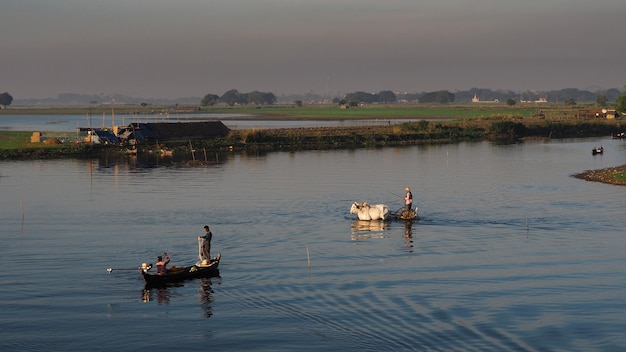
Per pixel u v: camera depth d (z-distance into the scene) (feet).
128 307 114.32
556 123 606.96
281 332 101.24
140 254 149.59
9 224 183.52
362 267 137.18
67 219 190.60
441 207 211.41
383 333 99.45
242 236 167.94
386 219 189.26
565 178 286.05
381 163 352.28
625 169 305.94
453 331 99.55
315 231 174.70
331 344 95.81
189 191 247.29
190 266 135.13
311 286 124.06
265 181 276.82
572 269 134.51
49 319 108.58
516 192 244.42
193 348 96.37
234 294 120.37
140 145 436.76
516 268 135.54
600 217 192.54
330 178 286.46
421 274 131.44
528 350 91.86
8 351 95.71
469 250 152.05
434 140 524.93
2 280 129.29
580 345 93.45
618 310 107.96
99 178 289.33
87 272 135.23
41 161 368.89
